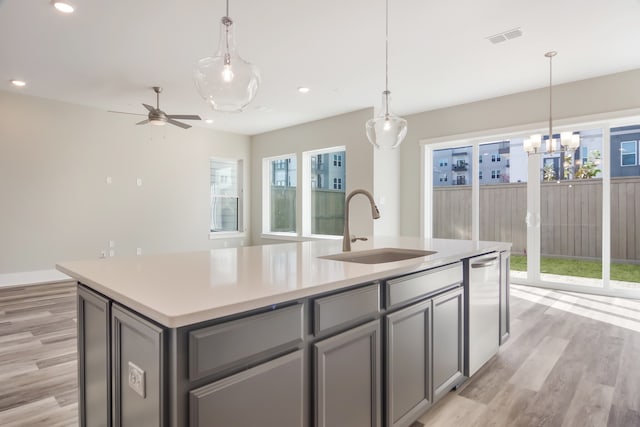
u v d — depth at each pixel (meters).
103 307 1.44
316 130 6.69
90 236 5.82
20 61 4.02
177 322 0.98
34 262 5.32
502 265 2.87
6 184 5.10
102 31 3.34
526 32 3.39
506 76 4.50
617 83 4.39
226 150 7.58
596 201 4.70
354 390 1.55
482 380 2.45
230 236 7.67
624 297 4.50
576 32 3.39
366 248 2.51
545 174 5.06
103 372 1.47
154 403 1.10
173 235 6.77
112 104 5.67
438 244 2.78
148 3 2.88
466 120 5.63
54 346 3.01
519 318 3.75
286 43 3.59
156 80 4.60
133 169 6.26
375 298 1.64
